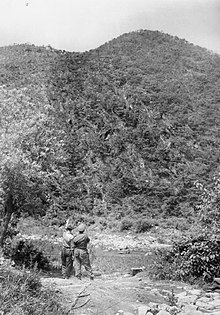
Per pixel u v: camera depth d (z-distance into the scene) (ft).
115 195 234.17
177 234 178.81
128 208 224.94
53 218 181.88
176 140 295.07
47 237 140.87
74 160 251.19
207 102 360.07
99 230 190.60
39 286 27.53
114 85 345.72
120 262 77.66
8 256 59.67
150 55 435.53
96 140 273.95
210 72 421.59
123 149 274.77
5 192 64.95
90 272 44.01
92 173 247.29
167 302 33.24
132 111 311.27
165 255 51.52
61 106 297.94
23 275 26.78
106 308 29.01
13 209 69.31
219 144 305.32
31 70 365.61
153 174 260.42
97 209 218.18
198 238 48.93
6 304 22.12
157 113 316.40
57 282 35.19
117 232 187.11
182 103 345.92
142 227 190.39
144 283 42.39
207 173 267.80
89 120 291.38
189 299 34.86
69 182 227.81
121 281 44.11
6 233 69.21
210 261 46.32
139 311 28.78
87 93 323.78
